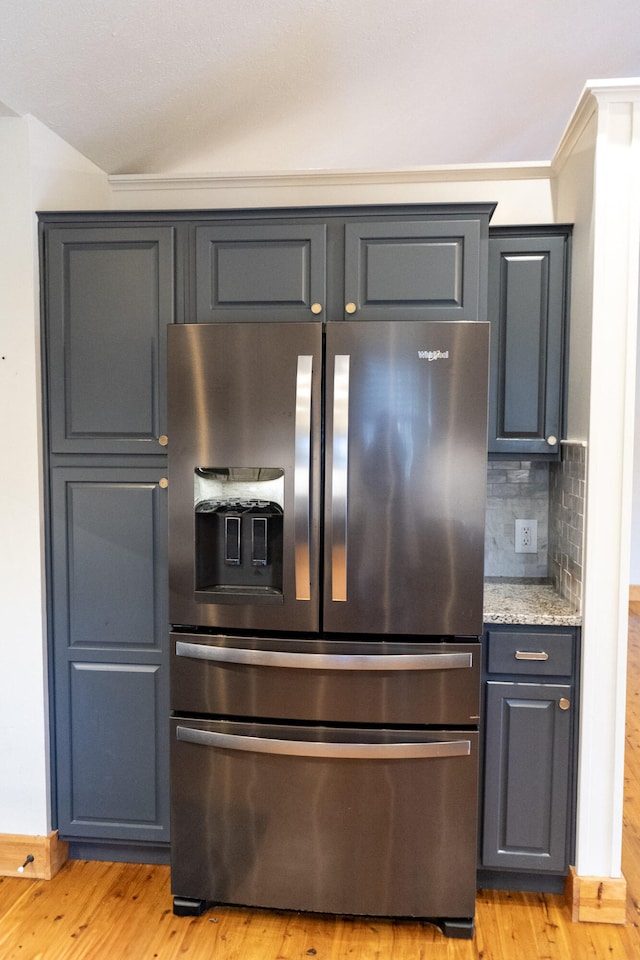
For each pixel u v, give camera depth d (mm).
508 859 1932
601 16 2006
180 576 1838
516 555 2422
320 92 2201
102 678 2045
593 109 1815
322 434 1799
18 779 2064
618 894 1857
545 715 1897
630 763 2789
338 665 1762
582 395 1929
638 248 1787
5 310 1978
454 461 1735
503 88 2318
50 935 1808
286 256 1901
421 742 1767
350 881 1812
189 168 2537
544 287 2086
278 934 1827
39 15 1624
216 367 1793
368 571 1770
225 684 1841
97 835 2078
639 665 4094
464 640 1814
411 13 1885
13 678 2049
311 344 1757
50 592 2051
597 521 1844
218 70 1994
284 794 1814
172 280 1946
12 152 1939
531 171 2266
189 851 1869
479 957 1740
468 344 1718
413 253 1857
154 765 2043
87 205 2271
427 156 2715
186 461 1821
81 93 1930
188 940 1795
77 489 2018
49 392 2010
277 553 1845
